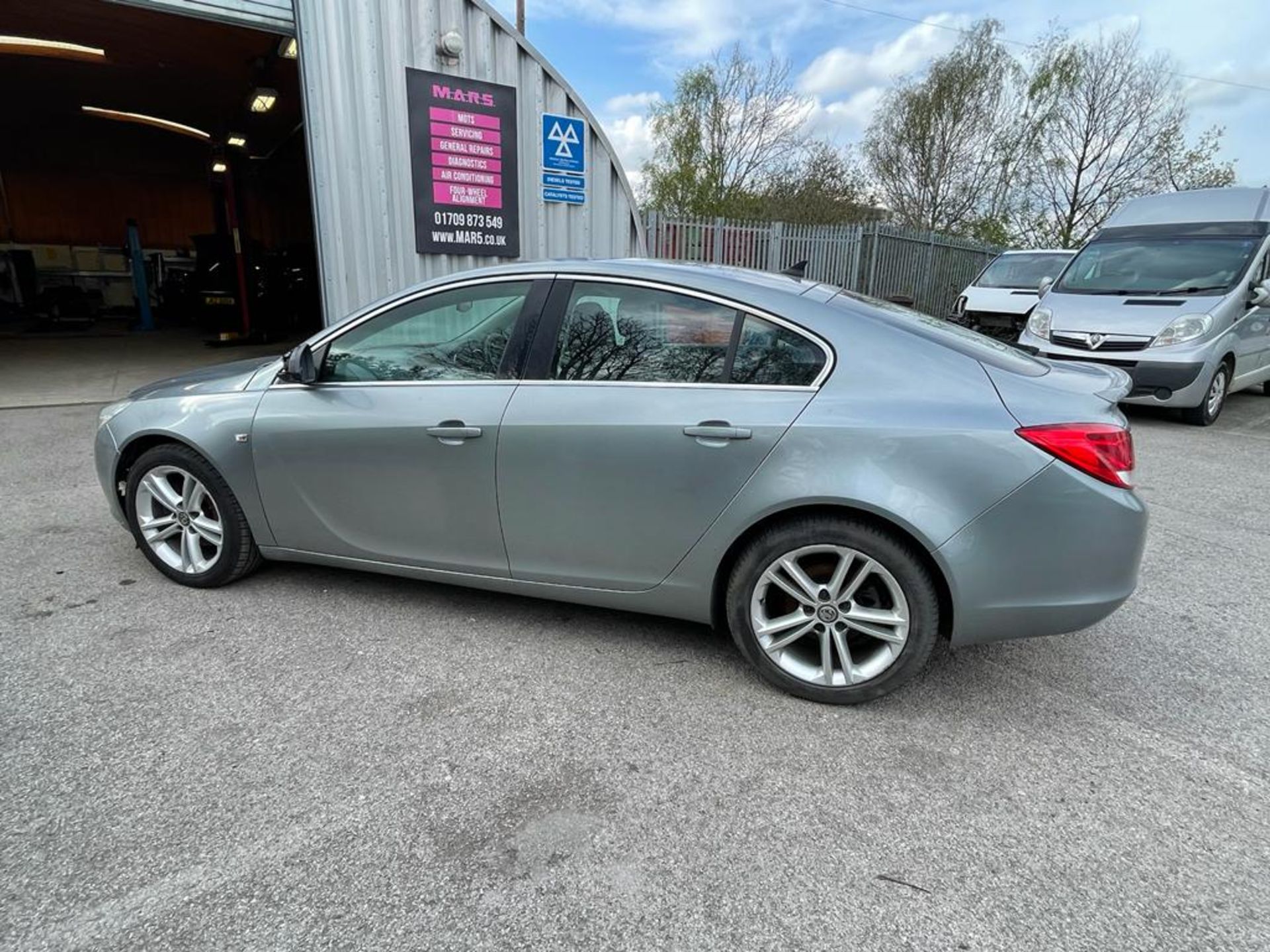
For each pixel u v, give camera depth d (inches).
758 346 102.0
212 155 605.0
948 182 964.6
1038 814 83.4
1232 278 293.0
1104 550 92.3
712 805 83.8
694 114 936.9
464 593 136.1
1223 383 300.8
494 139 290.2
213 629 121.0
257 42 362.0
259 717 97.7
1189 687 110.3
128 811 80.4
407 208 278.1
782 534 100.3
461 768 88.9
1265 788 88.3
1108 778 89.6
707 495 101.7
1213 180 947.3
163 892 70.1
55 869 72.4
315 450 122.0
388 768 88.6
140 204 716.0
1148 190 959.6
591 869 74.4
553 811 82.4
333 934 66.2
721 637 122.0
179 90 470.9
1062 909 70.5
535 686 106.7
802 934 67.4
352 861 74.6
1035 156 970.7
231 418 127.0
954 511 92.4
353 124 263.0
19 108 538.9
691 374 104.0
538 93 299.0
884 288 601.0
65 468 208.8
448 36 268.1
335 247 267.9
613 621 126.6
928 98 944.3
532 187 305.9
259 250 546.3
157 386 143.3
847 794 86.0
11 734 92.7
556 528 111.3
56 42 363.9
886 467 94.0
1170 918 69.5
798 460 96.8
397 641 118.6
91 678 106.0
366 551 125.4
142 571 142.9
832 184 922.1
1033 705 104.9
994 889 72.7
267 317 530.0
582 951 65.3
